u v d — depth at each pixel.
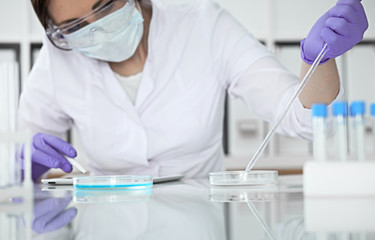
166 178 1.11
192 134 1.44
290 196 0.68
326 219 0.44
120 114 1.45
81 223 0.46
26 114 1.53
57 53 1.49
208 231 0.40
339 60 3.08
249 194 0.73
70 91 1.47
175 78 1.47
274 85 1.33
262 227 0.41
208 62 1.49
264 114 1.37
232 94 1.51
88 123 1.45
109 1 1.20
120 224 0.45
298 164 3.01
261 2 3.25
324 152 0.63
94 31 1.26
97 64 1.49
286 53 3.17
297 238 0.35
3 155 0.73
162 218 0.49
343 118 0.65
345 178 0.59
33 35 3.03
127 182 0.88
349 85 3.06
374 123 0.70
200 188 0.89
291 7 3.25
